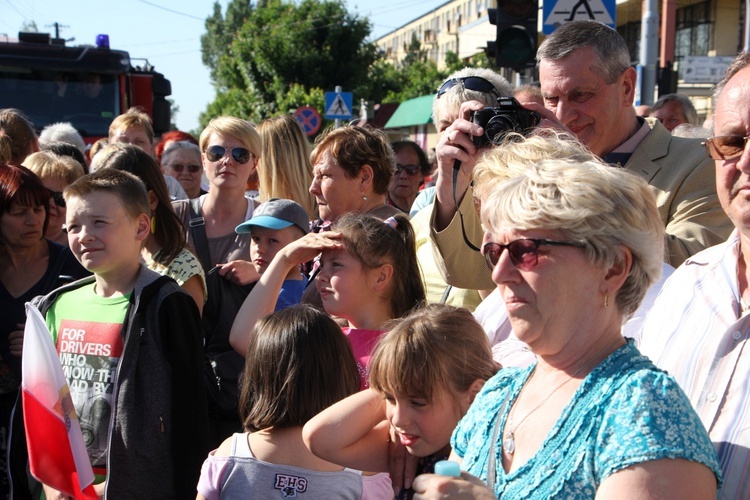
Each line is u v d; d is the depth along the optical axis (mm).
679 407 1424
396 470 2221
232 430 3652
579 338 1560
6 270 3631
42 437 2732
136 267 3176
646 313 2346
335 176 3904
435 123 3594
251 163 4469
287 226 3852
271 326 2535
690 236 2885
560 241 1510
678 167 3078
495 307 2695
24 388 2746
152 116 11141
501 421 1676
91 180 3119
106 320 3061
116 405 2932
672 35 21828
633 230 1529
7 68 10719
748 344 1867
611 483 1386
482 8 54281
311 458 2428
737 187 1926
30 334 2768
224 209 4441
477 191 1880
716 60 14797
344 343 2555
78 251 3074
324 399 2459
